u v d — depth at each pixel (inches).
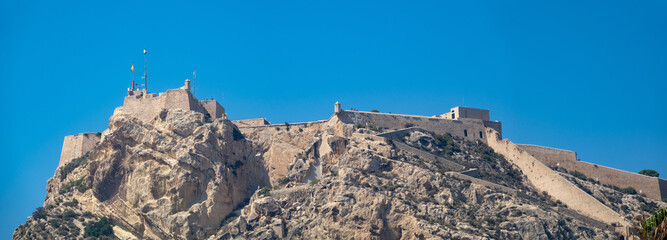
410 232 7544.3
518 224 7726.4
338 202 7770.7
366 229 7554.1
